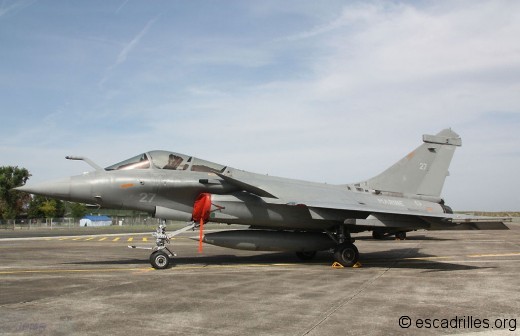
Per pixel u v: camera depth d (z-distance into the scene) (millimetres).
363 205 13641
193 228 13117
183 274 11055
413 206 15523
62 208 82062
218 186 13203
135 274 11000
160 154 13273
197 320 6383
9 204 72250
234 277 10586
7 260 14211
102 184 12305
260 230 13695
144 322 6254
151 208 12883
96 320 6348
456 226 13539
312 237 13805
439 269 12438
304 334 5707
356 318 6539
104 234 35594
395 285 9547
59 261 13938
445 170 16609
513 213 63281
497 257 15875
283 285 9461
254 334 5695
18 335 5586
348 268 12672
